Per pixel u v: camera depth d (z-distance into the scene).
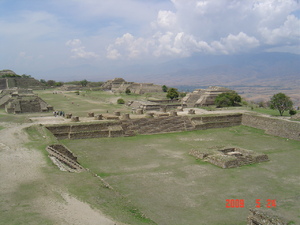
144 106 90.06
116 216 18.48
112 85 180.12
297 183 30.00
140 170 33.31
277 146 47.50
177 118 61.94
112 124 53.62
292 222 17.03
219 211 23.02
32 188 21.36
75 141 47.41
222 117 66.06
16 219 16.34
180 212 22.69
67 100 111.38
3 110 71.88
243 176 31.91
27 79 159.38
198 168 34.47
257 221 18.33
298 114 63.06
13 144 35.28
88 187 22.75
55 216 16.95
